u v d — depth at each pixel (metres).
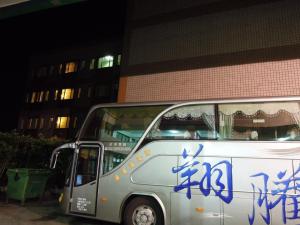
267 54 8.63
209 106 5.91
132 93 10.55
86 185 6.27
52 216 7.16
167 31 10.63
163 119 6.09
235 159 5.27
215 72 9.28
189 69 9.75
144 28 11.16
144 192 5.68
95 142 6.47
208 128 5.71
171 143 5.78
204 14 10.09
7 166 9.59
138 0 11.66
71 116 35.59
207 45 9.72
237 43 9.22
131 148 6.09
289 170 4.94
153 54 10.64
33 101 39.22
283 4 8.84
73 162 6.58
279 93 8.16
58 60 39.06
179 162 5.60
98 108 6.86
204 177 5.35
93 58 36.53
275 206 4.85
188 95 9.51
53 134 36.03
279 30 8.67
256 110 5.62
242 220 4.98
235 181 5.15
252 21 9.17
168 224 5.39
